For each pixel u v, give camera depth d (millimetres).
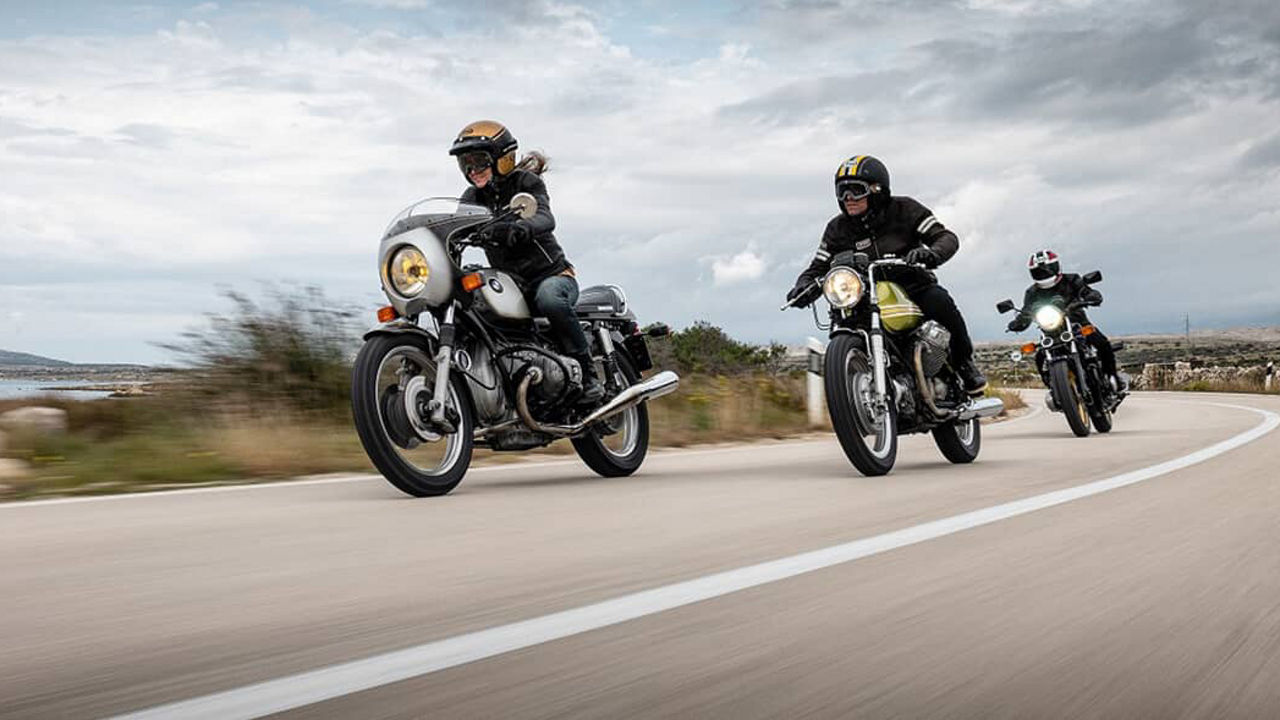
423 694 1976
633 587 2945
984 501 4797
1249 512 4344
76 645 2412
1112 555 3406
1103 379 10531
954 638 2402
